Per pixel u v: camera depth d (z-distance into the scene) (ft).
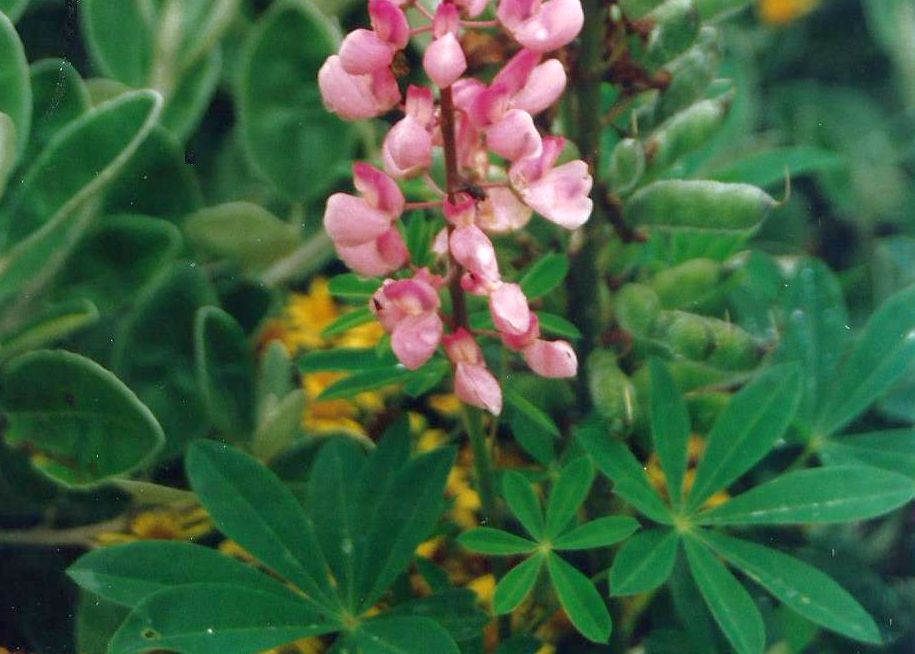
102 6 2.03
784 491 1.77
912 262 2.28
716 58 1.80
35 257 1.87
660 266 1.98
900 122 2.53
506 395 1.78
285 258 2.08
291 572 1.73
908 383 2.07
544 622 1.89
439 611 1.75
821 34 2.62
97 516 1.94
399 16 1.57
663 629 1.90
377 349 1.74
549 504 1.75
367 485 1.77
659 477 1.98
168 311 1.94
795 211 2.38
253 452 1.92
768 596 1.94
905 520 2.05
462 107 1.64
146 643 1.64
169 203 2.01
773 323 2.01
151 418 1.81
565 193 1.61
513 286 1.60
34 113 1.92
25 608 1.93
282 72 2.04
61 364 1.81
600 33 1.77
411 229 1.79
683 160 2.13
